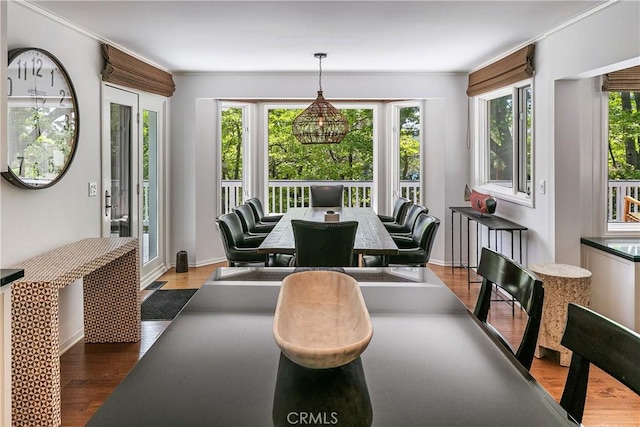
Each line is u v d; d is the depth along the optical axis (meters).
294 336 1.16
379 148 6.22
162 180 5.04
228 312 1.42
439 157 5.35
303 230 2.94
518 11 2.98
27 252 2.67
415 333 1.26
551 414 0.83
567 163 3.41
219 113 5.52
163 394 0.89
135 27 3.30
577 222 3.44
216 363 1.04
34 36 2.77
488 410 0.84
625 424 2.16
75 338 3.18
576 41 3.13
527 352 1.33
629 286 2.95
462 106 5.21
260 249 3.04
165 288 4.46
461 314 1.43
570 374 1.11
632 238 3.44
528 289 1.38
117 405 0.85
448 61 4.53
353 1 2.82
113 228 3.96
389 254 3.04
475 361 1.07
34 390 2.12
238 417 0.81
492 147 5.00
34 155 2.71
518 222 4.07
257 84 5.12
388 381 0.95
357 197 7.04
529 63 3.73
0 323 1.50
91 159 3.47
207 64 4.64
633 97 3.57
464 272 5.16
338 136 4.49
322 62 4.57
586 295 2.76
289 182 7.00
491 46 3.92
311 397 0.88
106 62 3.62
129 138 4.24
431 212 5.51
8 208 2.52
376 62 4.57
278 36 3.59
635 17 2.59
